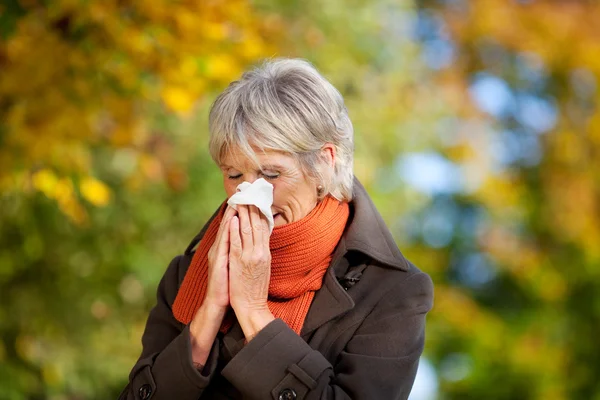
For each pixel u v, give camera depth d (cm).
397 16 1227
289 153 349
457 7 1903
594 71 1888
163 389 350
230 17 797
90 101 816
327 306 360
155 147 1009
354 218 375
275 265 360
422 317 366
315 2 1058
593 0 1944
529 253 1928
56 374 1042
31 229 998
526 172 2016
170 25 764
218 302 354
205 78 790
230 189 359
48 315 1087
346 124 366
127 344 1108
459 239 1988
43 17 779
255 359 342
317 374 340
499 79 1967
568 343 1900
